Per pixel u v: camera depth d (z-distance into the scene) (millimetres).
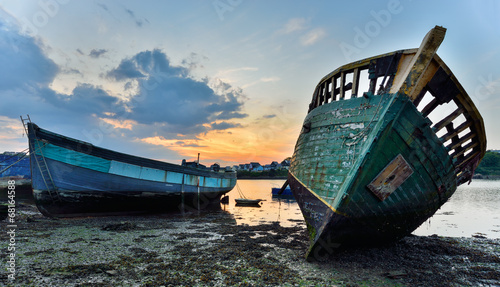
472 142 12297
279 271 8750
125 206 21141
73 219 18500
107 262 9180
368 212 9703
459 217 23281
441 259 10547
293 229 16609
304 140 13750
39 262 8891
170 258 9859
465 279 8484
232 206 31375
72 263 8938
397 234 11344
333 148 11023
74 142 18688
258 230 16062
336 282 8000
